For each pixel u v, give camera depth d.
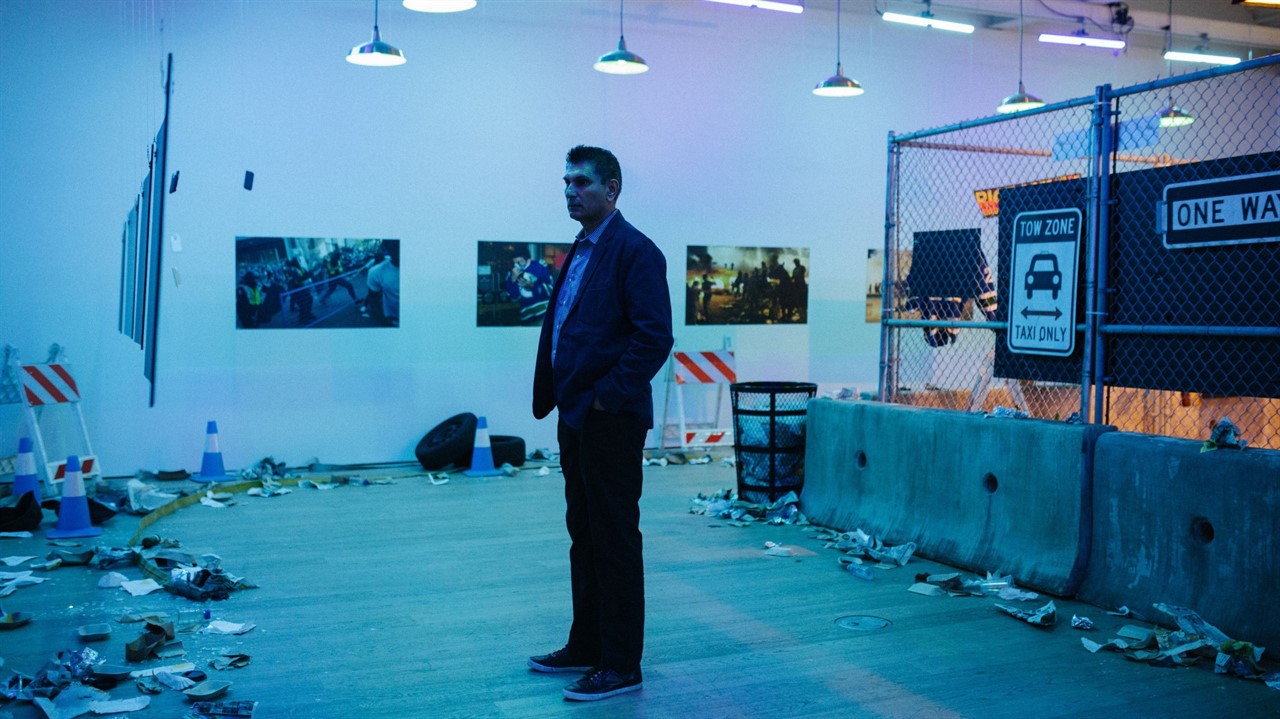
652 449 12.05
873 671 4.55
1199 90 15.48
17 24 9.67
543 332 4.52
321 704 4.17
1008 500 6.19
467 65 11.19
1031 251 6.48
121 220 10.00
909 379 12.08
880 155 13.18
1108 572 5.53
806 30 12.69
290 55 10.52
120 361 10.05
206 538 7.47
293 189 10.58
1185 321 5.50
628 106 11.88
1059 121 14.35
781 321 12.73
